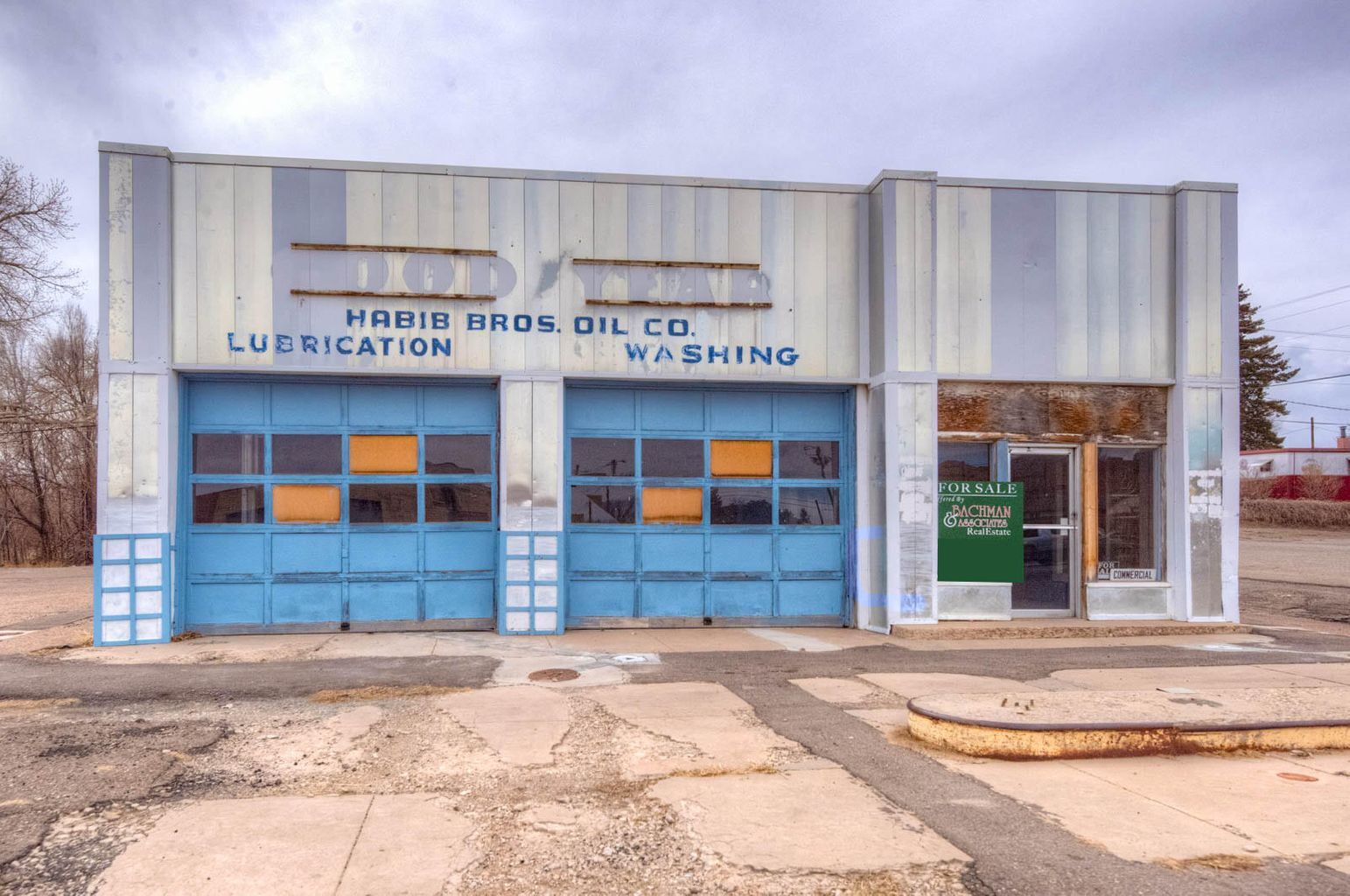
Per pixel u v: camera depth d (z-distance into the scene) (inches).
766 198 427.2
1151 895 142.9
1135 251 440.5
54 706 263.3
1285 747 223.8
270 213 392.2
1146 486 446.3
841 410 441.4
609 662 335.0
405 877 148.8
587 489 422.3
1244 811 180.7
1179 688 294.4
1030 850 159.8
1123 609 433.4
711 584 428.8
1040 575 436.1
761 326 424.8
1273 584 666.2
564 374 408.5
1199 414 435.2
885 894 143.0
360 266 397.1
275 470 401.4
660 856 157.3
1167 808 181.8
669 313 418.9
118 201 377.4
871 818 174.6
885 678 308.0
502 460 402.3
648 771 203.8
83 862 153.3
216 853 157.2
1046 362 430.9
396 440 409.7
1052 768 208.2
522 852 158.9
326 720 247.1
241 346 387.9
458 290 402.9
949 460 432.5
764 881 147.6
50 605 556.1
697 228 421.7
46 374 1300.4
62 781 194.7
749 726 243.0
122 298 376.5
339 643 374.3
